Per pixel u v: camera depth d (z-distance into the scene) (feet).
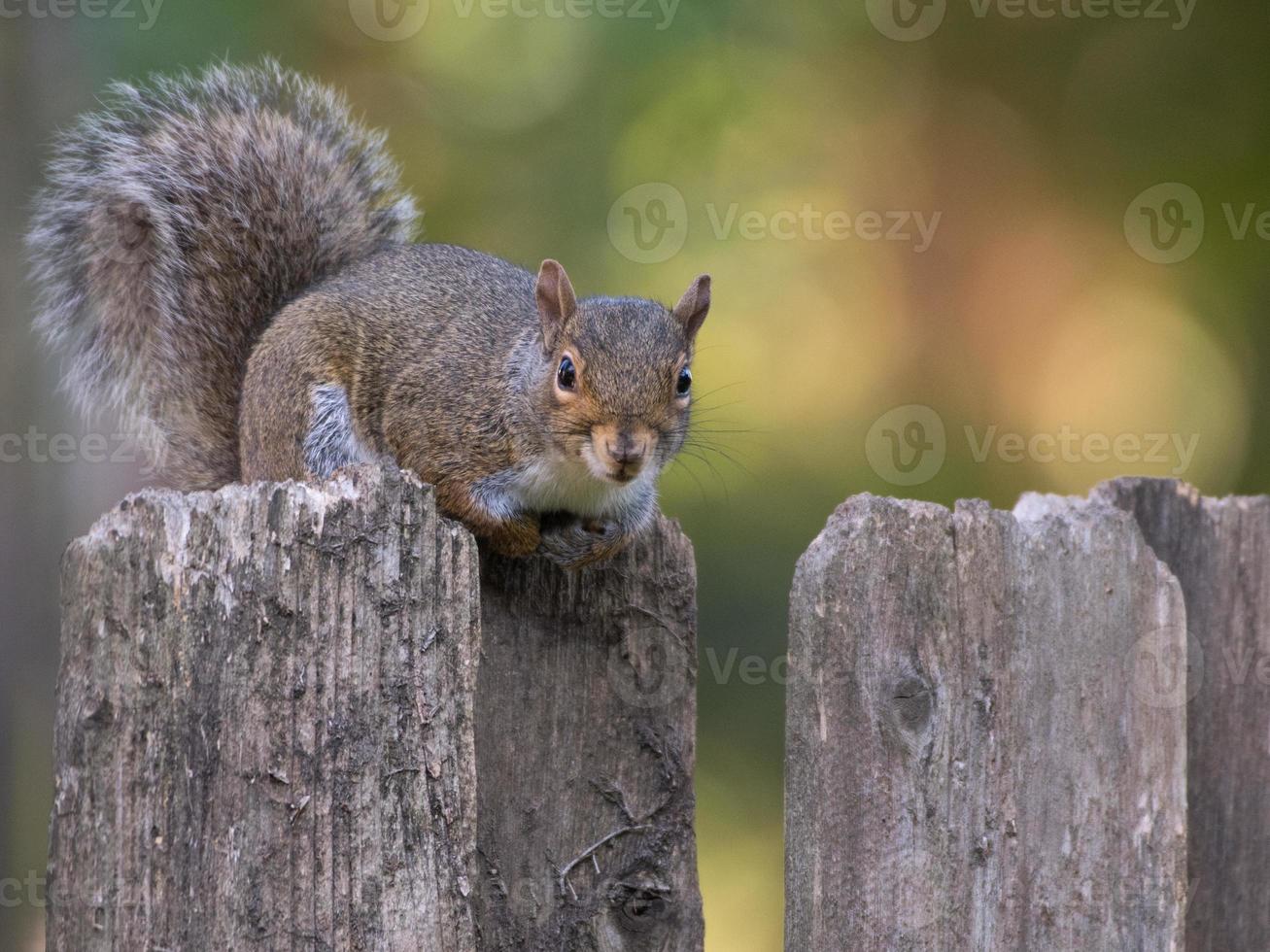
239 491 17.76
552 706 21.56
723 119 59.67
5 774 44.50
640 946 21.24
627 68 58.70
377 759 17.95
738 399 61.77
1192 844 24.84
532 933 20.90
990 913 20.99
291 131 33.60
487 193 58.34
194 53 52.37
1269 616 25.26
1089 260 64.08
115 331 33.06
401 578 18.28
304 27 57.67
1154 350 64.34
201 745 17.16
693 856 21.71
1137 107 62.90
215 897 17.11
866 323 63.52
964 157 64.69
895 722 20.68
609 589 21.97
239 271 32.89
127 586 17.03
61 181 33.12
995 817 21.04
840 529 20.79
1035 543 21.44
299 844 17.52
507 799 21.17
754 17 59.31
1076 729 21.52
